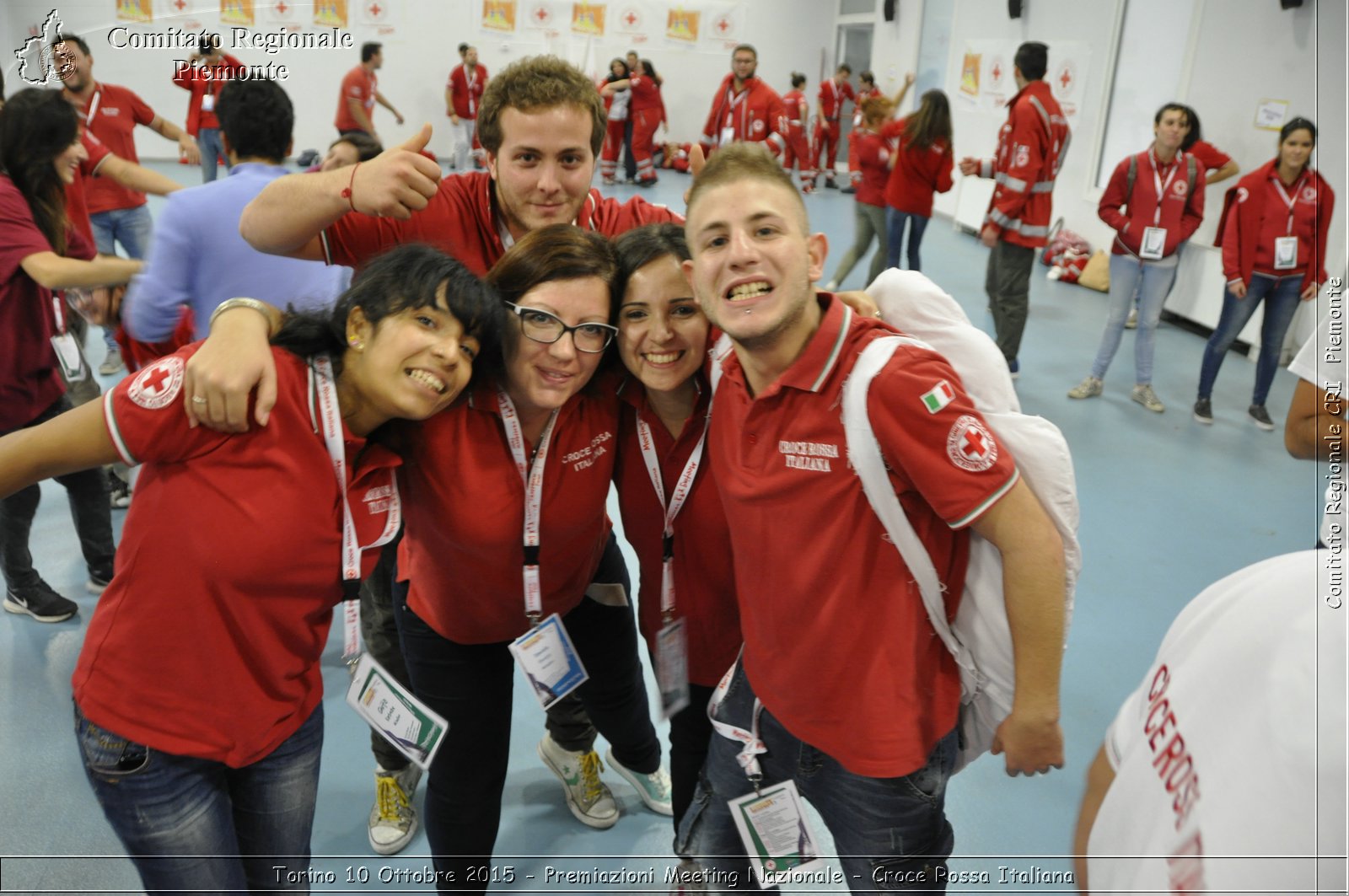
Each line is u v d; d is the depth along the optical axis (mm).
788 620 1408
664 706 1747
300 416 1307
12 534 2877
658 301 1435
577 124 1706
